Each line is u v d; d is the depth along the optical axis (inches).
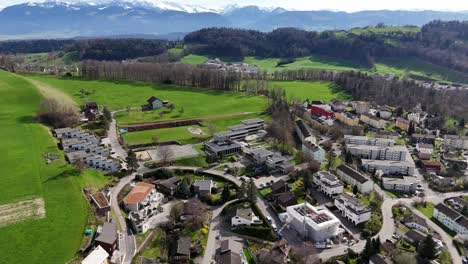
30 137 6766.7
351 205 5088.6
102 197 4990.2
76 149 6456.7
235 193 5526.6
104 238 3993.6
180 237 4384.8
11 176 5280.5
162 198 5383.9
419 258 4281.5
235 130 7839.6
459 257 4426.7
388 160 7037.4
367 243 4247.0
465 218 4965.6
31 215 4429.1
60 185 5108.3
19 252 3826.3
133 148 7096.5
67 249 3914.9
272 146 7396.7
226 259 3981.3
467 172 6752.0
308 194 5634.8
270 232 4655.5
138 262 3914.9
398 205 5531.5
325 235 4635.8
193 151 6993.1
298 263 4111.7
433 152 7751.0
